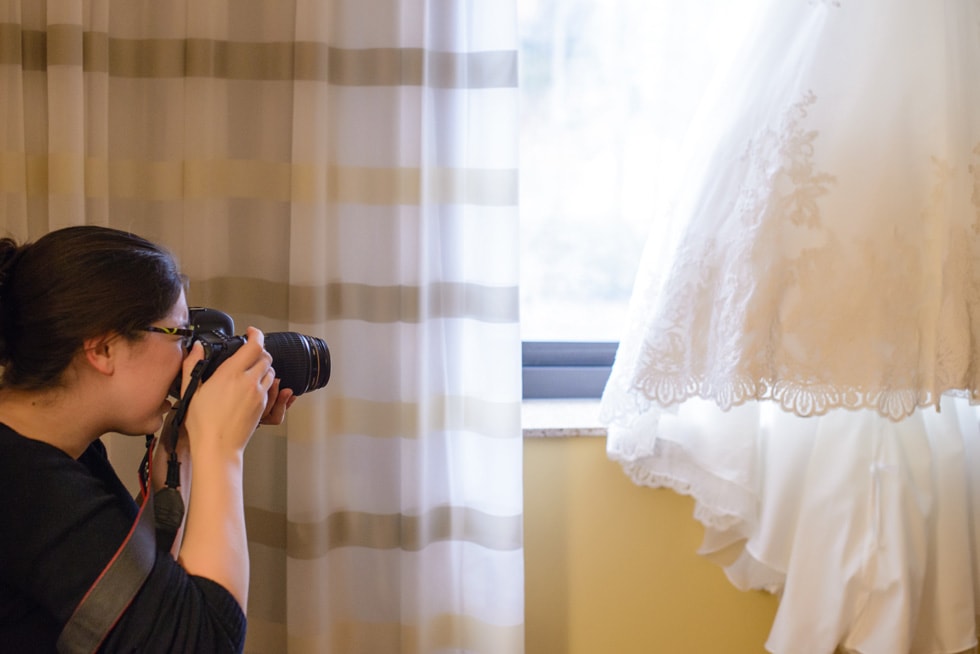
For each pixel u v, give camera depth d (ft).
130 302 2.64
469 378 4.80
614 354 5.87
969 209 4.14
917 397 4.10
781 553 5.03
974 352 4.11
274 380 3.22
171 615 2.43
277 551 4.91
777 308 4.13
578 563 5.30
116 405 2.73
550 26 5.58
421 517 4.71
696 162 4.55
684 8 5.60
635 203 5.80
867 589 4.74
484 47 4.48
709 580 5.37
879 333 4.07
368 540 4.88
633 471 5.16
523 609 4.95
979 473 4.94
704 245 4.36
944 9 4.13
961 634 4.82
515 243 4.55
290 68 4.51
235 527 2.68
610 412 4.78
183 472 3.15
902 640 4.64
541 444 5.22
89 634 2.39
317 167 4.43
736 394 4.09
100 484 2.68
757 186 4.21
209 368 2.90
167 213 4.62
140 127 4.61
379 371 4.70
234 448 2.80
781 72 4.28
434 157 4.61
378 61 4.50
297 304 4.51
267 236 4.66
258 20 4.55
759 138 4.26
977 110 4.22
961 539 4.81
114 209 4.64
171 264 2.83
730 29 4.76
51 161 4.36
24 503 2.50
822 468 4.83
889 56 4.14
